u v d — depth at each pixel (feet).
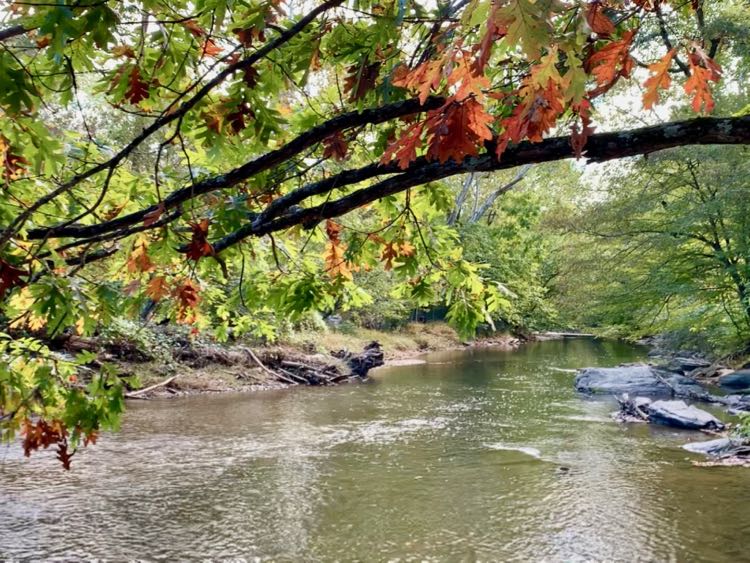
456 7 5.13
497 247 94.17
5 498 23.39
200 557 19.01
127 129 34.71
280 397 46.60
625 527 21.22
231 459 29.35
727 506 22.95
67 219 10.04
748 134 4.63
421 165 6.31
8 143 7.53
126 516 22.09
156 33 6.95
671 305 51.39
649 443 32.55
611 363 69.46
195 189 6.88
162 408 41.09
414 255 11.07
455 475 27.14
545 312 103.50
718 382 52.06
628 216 47.70
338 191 11.02
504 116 5.80
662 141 4.93
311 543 20.12
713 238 46.09
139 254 8.92
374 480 26.48
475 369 65.41
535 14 2.76
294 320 11.57
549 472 27.53
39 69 7.43
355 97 6.52
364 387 52.39
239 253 10.32
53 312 7.43
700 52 4.03
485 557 19.08
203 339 53.67
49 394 8.68
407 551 19.58
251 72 6.36
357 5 6.50
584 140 3.84
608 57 4.13
